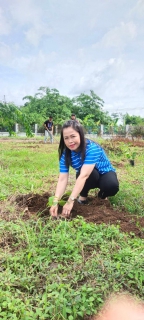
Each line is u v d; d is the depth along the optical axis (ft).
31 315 5.15
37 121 102.68
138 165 23.47
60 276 6.27
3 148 37.14
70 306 5.44
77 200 11.44
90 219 9.32
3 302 5.30
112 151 30.91
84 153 9.56
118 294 5.88
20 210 9.98
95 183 10.84
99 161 10.60
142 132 66.54
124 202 11.35
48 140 61.36
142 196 12.30
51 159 24.62
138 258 6.73
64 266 6.73
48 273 6.34
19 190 13.09
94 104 130.00
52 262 6.99
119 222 9.20
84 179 9.51
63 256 6.95
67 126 9.41
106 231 8.36
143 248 7.54
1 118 24.21
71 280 6.10
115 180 10.82
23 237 7.76
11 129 25.80
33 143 51.49
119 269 6.48
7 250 7.34
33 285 6.08
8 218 9.18
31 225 8.78
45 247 7.63
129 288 6.10
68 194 10.95
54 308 5.32
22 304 5.38
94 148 9.79
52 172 18.65
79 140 9.47
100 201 11.33
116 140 47.32
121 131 69.67
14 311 5.20
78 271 6.41
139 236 8.50
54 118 116.88
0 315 5.07
